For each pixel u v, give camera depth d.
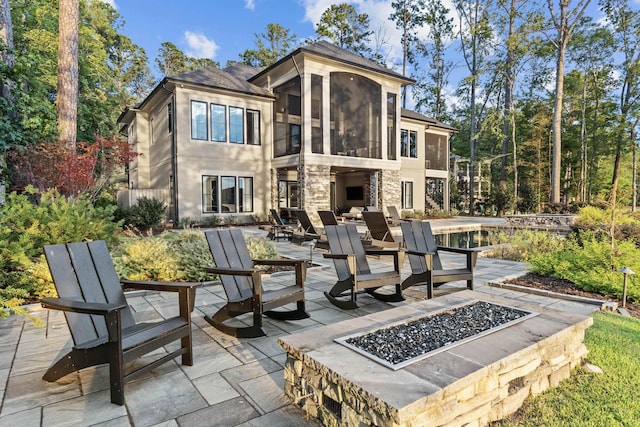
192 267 5.36
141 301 4.38
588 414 2.04
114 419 1.98
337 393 1.84
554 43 16.34
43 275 4.22
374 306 4.13
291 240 9.71
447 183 22.64
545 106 23.39
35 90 10.40
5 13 7.50
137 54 31.69
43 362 2.73
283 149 16.12
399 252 4.25
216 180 14.61
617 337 3.08
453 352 2.05
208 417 2.00
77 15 9.02
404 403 1.52
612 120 21.78
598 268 4.90
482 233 12.93
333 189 20.98
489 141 27.25
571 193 25.08
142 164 17.47
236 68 19.25
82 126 15.24
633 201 21.70
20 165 7.73
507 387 2.02
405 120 19.56
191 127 13.92
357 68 15.00
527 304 3.01
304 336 2.32
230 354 2.86
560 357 2.40
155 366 2.38
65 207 5.39
